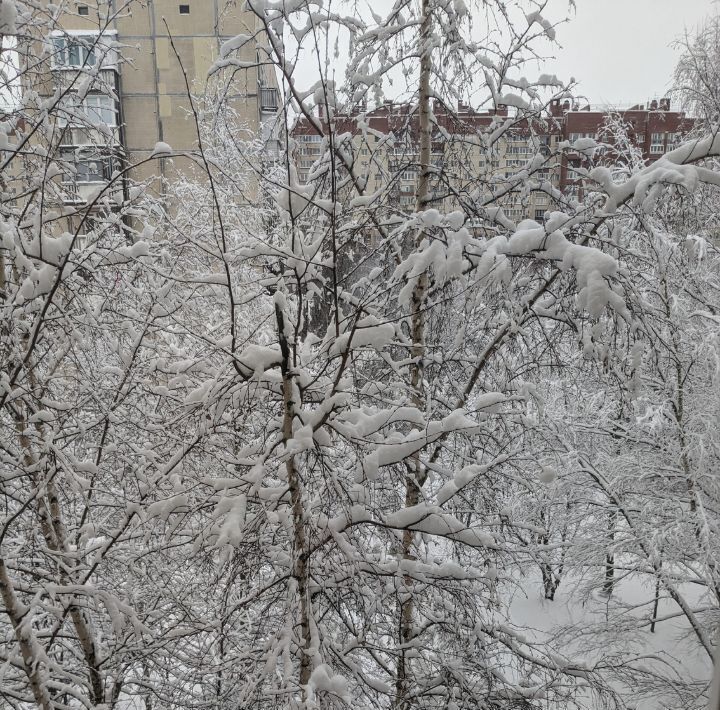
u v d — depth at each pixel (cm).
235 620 555
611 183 485
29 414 608
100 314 560
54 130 492
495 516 614
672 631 1348
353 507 466
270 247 410
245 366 440
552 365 587
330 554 498
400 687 587
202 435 466
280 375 454
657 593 1144
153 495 546
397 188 656
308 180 585
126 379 546
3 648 573
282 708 459
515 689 603
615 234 542
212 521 446
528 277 573
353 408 495
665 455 1059
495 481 619
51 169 491
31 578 605
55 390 638
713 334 899
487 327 599
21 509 490
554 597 1430
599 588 1217
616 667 840
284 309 452
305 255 453
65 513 682
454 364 664
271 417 542
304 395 491
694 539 974
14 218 533
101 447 552
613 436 1173
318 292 522
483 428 529
